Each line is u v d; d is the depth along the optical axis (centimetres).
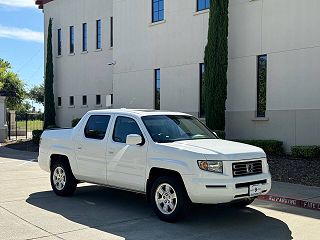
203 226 701
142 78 2166
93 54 2706
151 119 815
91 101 2727
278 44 1561
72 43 2898
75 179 935
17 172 1365
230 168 686
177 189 704
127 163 793
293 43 1514
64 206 848
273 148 1503
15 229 673
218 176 675
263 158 746
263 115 1634
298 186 1045
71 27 2905
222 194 672
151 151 750
